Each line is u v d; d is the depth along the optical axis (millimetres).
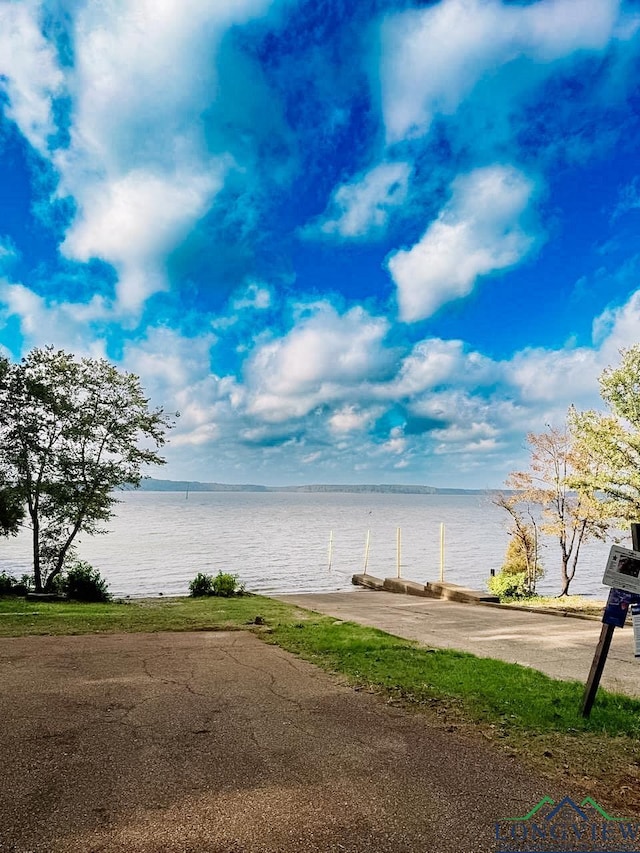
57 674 6852
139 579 30297
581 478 19844
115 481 19141
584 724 5086
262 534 69875
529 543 25656
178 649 8664
